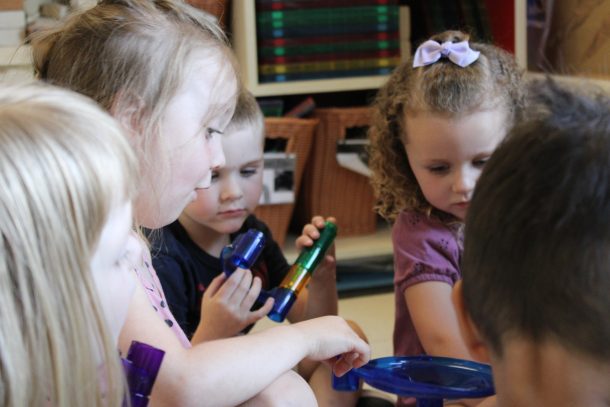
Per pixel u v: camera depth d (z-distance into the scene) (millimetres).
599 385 579
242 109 1500
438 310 1311
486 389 1001
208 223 1486
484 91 1297
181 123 1019
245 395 954
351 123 2258
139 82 1001
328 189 2330
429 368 1062
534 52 2381
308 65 2254
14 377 640
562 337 576
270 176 2182
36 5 2143
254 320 1259
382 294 2273
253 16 2180
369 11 2268
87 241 668
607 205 560
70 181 659
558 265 570
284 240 2293
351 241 2350
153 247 1388
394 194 1450
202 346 955
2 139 656
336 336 1059
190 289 1491
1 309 640
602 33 2164
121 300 730
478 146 1291
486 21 2350
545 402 605
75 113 700
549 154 589
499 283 606
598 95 649
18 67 1558
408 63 1414
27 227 643
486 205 617
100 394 677
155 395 916
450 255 1361
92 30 1032
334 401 1447
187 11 1101
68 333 652
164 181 1020
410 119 1339
